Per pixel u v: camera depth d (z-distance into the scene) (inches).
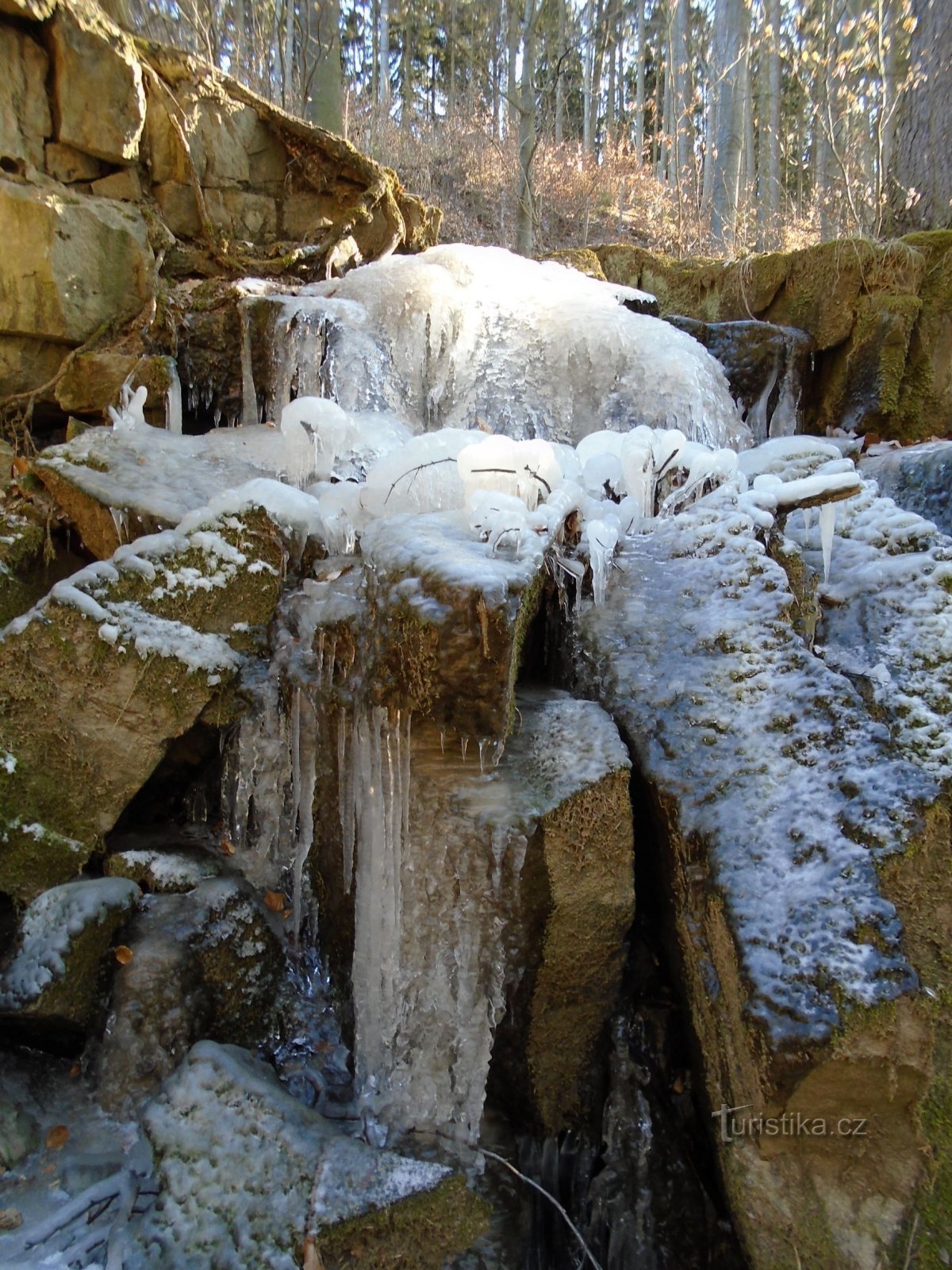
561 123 676.7
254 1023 110.5
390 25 761.6
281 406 182.9
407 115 631.2
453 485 131.8
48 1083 101.1
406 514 117.3
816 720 100.4
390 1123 103.4
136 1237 84.0
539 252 463.5
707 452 142.5
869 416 228.2
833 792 94.4
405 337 196.7
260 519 126.8
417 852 101.7
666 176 624.4
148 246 192.1
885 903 85.6
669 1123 100.3
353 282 203.5
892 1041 80.6
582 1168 103.7
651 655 112.1
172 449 155.0
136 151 200.2
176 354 183.8
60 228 175.3
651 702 107.4
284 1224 80.8
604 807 97.7
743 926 87.2
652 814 102.5
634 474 140.1
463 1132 101.9
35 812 114.0
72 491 139.0
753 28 522.6
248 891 117.3
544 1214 101.2
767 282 257.1
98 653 115.3
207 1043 98.6
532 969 99.3
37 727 115.2
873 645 118.0
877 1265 82.4
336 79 393.7
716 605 114.7
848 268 234.2
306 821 116.6
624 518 131.8
